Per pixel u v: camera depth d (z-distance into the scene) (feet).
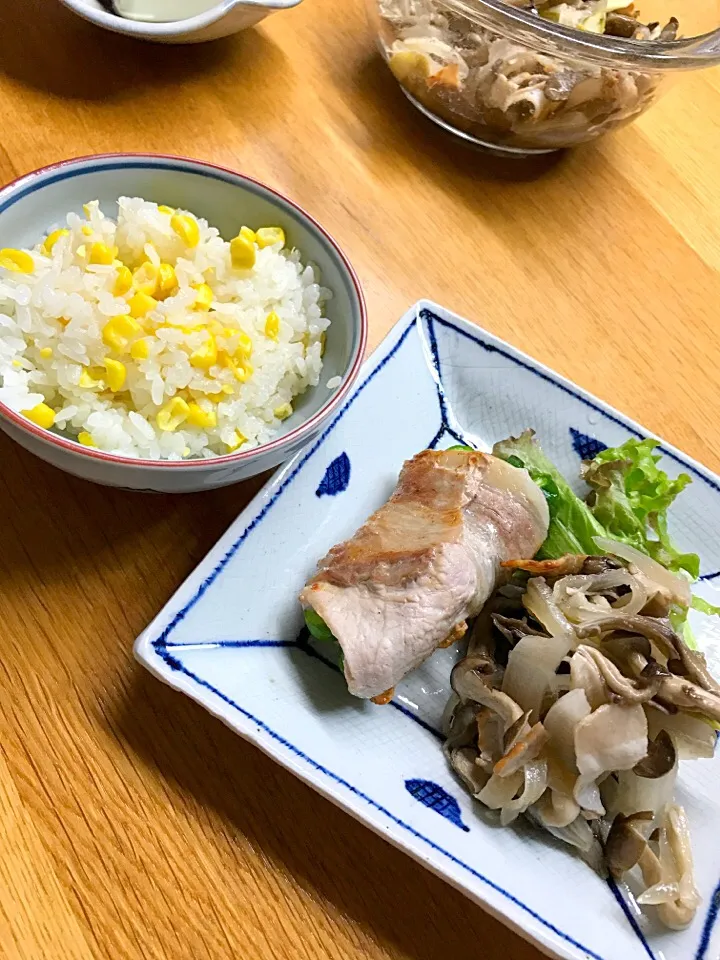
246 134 1.37
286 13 1.56
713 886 0.88
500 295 1.35
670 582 1.02
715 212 1.60
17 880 0.73
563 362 1.31
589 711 0.87
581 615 0.95
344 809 0.77
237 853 0.79
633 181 1.59
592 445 1.18
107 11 1.34
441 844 0.79
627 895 0.87
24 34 1.34
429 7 1.37
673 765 0.90
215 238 1.02
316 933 0.77
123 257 0.97
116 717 0.83
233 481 0.88
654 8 1.58
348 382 0.91
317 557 0.97
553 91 1.34
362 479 1.05
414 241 1.36
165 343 0.90
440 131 1.52
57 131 1.25
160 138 1.31
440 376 1.18
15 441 0.91
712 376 1.38
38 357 0.89
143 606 0.91
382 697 0.89
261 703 0.83
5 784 0.77
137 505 0.97
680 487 1.13
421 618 0.88
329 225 1.32
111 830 0.77
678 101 1.79
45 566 0.90
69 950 0.71
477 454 1.02
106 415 0.89
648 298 1.43
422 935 0.80
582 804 0.86
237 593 0.89
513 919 0.75
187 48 1.43
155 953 0.73
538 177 1.53
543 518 1.02
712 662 1.06
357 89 1.50
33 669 0.84
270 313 1.00
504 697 0.89
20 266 0.89
